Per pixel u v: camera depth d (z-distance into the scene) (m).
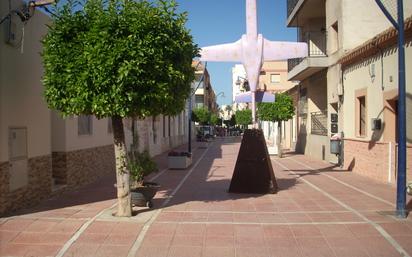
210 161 22.39
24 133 9.13
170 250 6.69
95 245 6.88
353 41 17.41
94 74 7.27
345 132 17.45
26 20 8.88
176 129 38.25
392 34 12.27
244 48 11.91
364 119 15.72
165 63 7.80
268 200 10.50
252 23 11.88
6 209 8.44
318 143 22.84
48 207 9.35
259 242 7.07
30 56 9.41
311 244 6.97
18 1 8.77
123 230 7.61
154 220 8.29
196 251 6.66
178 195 11.27
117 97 7.32
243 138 11.77
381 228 7.76
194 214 8.84
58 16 7.84
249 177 11.59
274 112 23.98
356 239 7.20
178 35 8.12
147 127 24.30
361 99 15.88
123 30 7.47
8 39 8.34
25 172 9.19
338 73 18.11
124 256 6.45
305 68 20.72
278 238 7.27
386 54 13.32
